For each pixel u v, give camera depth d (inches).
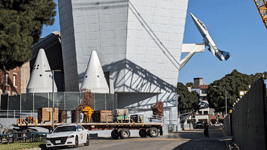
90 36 2573.8
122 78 2583.7
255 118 482.9
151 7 2529.5
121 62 2564.0
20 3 951.6
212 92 3740.2
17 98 2044.8
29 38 951.0
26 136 1113.4
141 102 2775.6
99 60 2593.5
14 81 2326.5
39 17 1002.7
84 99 2025.1
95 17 2529.5
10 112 1919.3
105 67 2598.4
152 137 1502.2
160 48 2632.9
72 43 2647.6
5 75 2172.7
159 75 2691.9
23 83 2440.9
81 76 2647.6
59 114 1793.8
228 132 1640.0
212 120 5305.1
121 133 1405.0
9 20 909.8
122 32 2513.5
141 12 2516.0
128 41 2527.1
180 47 2687.0
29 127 1352.1
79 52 2618.1
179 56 2701.8
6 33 910.4
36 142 1058.1
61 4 2647.6
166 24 2605.8
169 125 2438.5
